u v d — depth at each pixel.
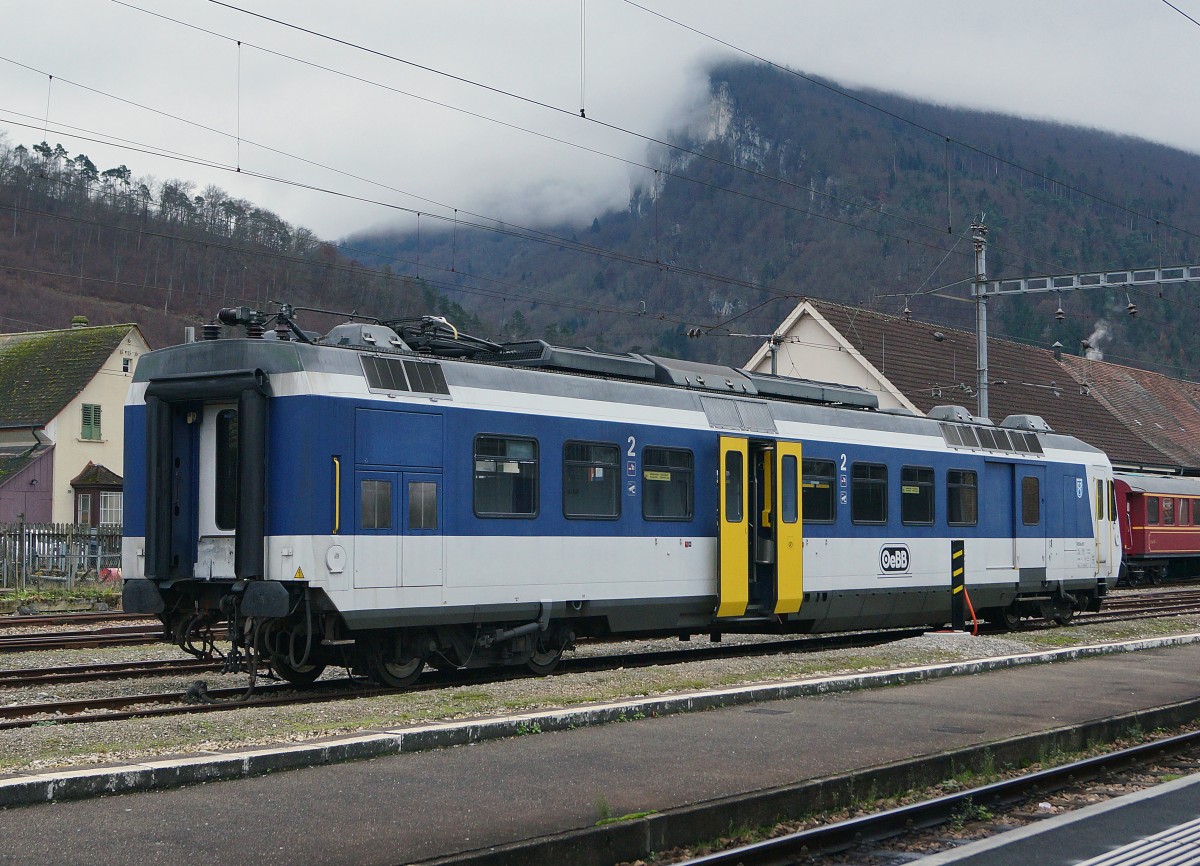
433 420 14.48
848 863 8.00
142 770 8.55
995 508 23.61
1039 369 55.66
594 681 14.59
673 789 8.85
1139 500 42.22
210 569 13.99
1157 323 91.75
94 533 31.25
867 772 9.38
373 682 15.26
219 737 10.59
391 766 9.53
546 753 10.15
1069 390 55.94
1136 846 8.30
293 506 13.23
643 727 11.48
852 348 44.03
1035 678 15.66
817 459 19.81
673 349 93.38
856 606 20.44
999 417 48.41
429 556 14.34
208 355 13.84
